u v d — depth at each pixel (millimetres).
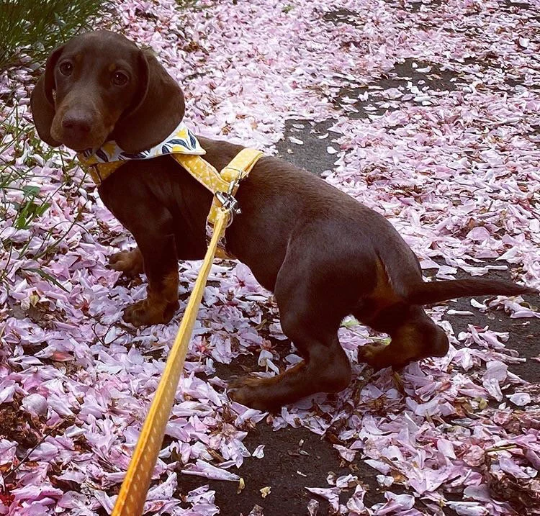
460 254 938
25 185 893
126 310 759
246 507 588
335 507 588
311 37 1652
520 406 709
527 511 592
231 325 772
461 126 1310
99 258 827
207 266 550
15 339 686
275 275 685
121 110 670
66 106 633
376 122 1302
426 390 701
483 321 833
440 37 1784
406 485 612
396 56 1646
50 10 1183
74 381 659
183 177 705
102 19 1356
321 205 666
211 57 1410
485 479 612
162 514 562
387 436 651
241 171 685
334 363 659
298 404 685
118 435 619
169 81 690
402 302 667
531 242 978
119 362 697
